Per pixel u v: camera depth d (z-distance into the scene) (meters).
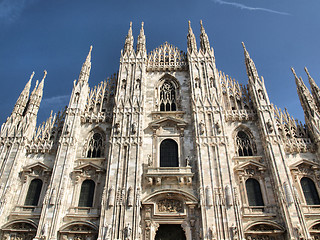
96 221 32.44
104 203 32.22
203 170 34.12
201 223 31.16
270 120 37.91
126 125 38.50
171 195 33.50
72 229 32.00
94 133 40.25
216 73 44.22
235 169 35.25
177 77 45.22
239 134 39.22
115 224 30.88
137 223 30.83
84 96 42.66
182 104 42.03
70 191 34.72
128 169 34.53
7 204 33.69
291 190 32.12
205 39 48.62
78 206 33.97
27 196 35.38
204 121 38.25
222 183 33.09
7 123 39.69
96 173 36.00
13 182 35.22
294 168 34.69
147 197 33.16
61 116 41.75
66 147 36.94
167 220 32.09
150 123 39.34
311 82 42.94
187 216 32.19
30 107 41.22
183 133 38.69
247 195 34.00
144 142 38.25
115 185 33.53
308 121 38.16
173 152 37.62
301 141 37.22
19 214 33.50
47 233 30.72
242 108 41.22
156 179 34.28
